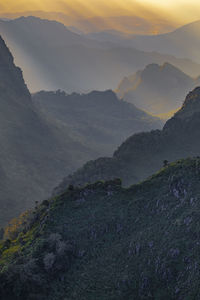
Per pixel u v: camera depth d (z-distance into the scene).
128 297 79.19
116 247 93.44
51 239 95.12
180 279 77.19
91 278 85.81
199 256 78.12
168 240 86.38
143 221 99.56
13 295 82.62
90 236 98.44
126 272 84.38
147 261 84.56
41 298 82.69
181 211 95.00
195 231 84.50
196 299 70.31
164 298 75.94
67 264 90.81
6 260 97.75
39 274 86.88
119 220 101.56
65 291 84.06
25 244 102.06
